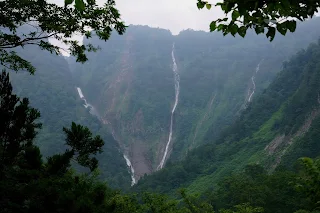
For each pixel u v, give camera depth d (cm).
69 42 852
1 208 479
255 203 3241
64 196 523
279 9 299
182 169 10712
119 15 779
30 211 489
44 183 537
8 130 589
